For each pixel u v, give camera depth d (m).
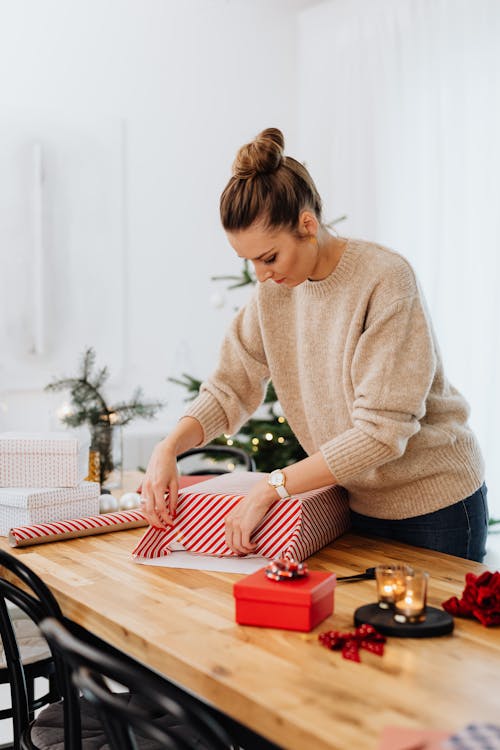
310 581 1.31
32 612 1.38
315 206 1.64
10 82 3.74
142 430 4.13
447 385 1.81
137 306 4.18
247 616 1.28
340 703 1.02
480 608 1.30
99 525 1.83
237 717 1.06
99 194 4.00
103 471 2.28
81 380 2.65
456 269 3.86
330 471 1.57
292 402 1.89
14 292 3.76
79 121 3.93
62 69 3.89
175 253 4.30
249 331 1.93
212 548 1.67
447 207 3.91
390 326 1.60
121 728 1.05
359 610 1.31
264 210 1.55
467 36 3.82
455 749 0.89
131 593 1.43
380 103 4.23
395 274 1.63
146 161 4.18
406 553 1.70
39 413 3.84
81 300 3.96
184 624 1.28
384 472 1.72
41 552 1.69
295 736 0.97
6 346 3.74
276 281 1.67
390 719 0.98
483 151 3.77
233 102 4.50
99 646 1.53
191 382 3.84
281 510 1.62
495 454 3.71
